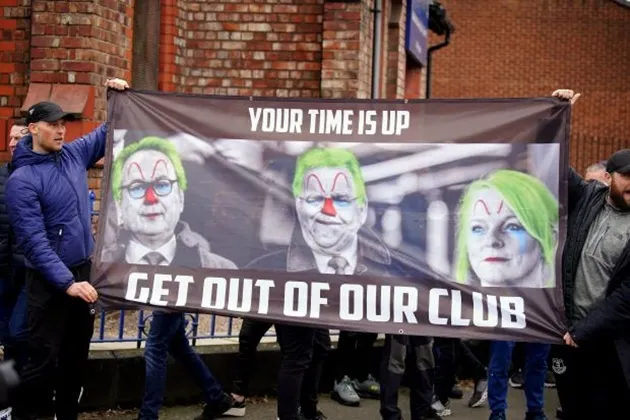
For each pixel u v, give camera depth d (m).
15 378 3.66
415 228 6.34
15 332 6.78
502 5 32.62
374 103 6.41
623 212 5.98
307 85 11.42
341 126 6.45
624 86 32.16
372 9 11.85
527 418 7.91
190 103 6.57
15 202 6.14
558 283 6.14
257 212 6.46
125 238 6.49
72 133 9.17
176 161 6.54
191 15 11.58
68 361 6.49
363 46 11.41
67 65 9.34
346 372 8.76
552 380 9.99
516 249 6.22
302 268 6.40
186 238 6.48
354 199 6.39
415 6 14.73
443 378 8.45
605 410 6.02
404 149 6.37
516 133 6.27
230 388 8.41
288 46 11.45
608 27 32.09
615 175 5.84
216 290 6.42
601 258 5.96
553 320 6.12
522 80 32.72
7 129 9.59
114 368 7.89
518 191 6.25
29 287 6.25
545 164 6.23
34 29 9.38
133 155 6.54
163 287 6.43
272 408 8.37
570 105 6.22
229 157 6.51
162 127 6.55
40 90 9.34
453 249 6.29
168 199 6.51
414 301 6.29
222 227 6.46
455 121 6.34
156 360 7.11
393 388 7.27
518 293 6.20
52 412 7.27
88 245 6.41
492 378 7.82
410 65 16.17
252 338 7.88
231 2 11.53
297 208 6.44
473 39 32.84
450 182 6.32
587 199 6.14
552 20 32.44
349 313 6.34
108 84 6.57
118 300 6.43
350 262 6.37
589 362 6.03
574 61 32.38
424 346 7.34
